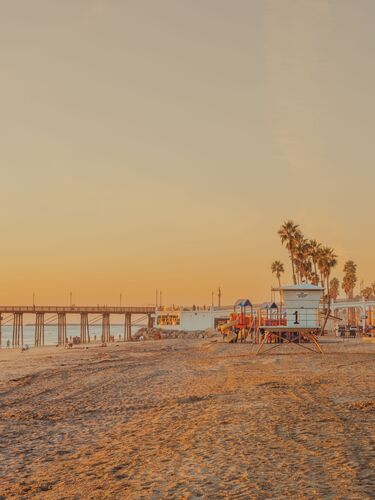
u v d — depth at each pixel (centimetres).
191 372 2652
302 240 9350
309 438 1012
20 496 751
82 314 13312
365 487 705
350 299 9838
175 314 11531
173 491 729
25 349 7656
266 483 739
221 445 989
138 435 1148
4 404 1727
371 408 1347
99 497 724
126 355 4591
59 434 1210
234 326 6056
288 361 3059
